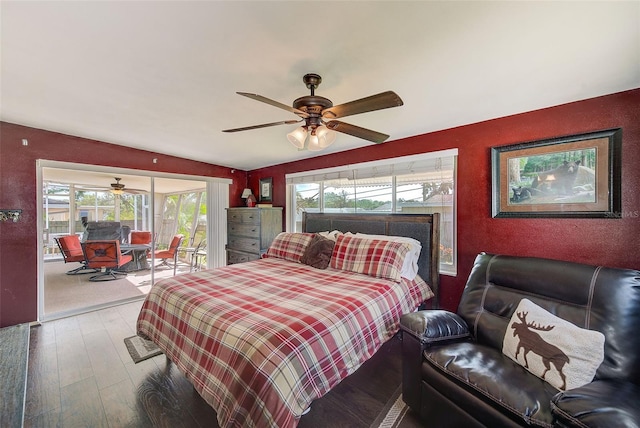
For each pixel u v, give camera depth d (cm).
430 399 156
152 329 209
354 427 162
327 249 300
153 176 393
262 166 500
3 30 129
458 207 272
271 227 446
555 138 215
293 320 157
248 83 183
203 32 131
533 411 115
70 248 340
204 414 170
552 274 168
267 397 120
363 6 113
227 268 292
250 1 111
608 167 195
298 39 136
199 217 468
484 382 133
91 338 267
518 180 234
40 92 200
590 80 177
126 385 197
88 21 123
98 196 361
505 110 230
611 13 115
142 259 404
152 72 170
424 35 132
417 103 216
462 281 270
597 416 96
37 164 293
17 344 169
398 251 255
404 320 179
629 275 146
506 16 118
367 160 346
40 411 170
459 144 270
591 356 130
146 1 111
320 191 412
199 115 243
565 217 213
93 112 239
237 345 139
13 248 282
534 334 147
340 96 202
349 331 169
